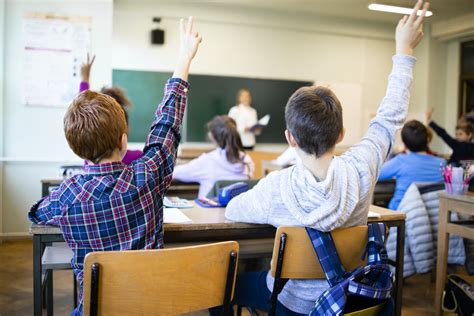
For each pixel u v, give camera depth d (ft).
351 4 20.86
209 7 21.77
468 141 13.58
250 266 7.76
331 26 23.63
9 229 13.94
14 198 13.89
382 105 5.03
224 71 22.62
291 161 12.21
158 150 4.42
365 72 24.98
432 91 24.90
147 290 3.67
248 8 22.22
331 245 4.45
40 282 4.76
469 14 21.85
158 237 4.32
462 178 7.83
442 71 25.08
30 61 13.69
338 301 3.93
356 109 24.88
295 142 4.65
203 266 3.83
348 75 24.68
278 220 4.67
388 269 4.19
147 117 21.44
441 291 7.97
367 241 4.71
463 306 6.86
